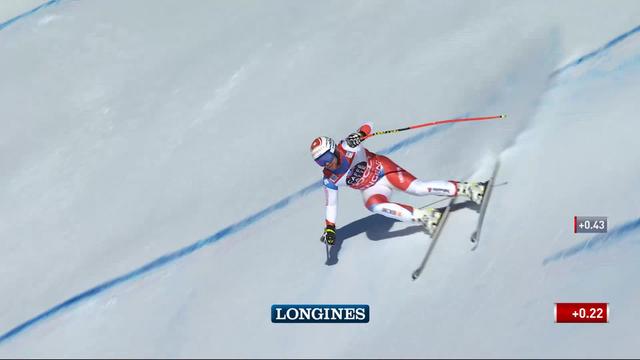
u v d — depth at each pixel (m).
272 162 27.67
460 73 29.31
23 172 30.70
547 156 23.91
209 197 27.02
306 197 25.48
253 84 31.88
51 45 36.56
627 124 24.50
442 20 32.19
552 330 19.12
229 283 22.95
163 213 27.00
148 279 24.33
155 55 34.81
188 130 30.56
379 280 21.41
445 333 19.64
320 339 20.33
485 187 20.72
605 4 30.56
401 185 20.88
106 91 33.59
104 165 30.05
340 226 23.53
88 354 22.08
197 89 32.47
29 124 32.84
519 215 21.97
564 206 22.02
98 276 25.06
